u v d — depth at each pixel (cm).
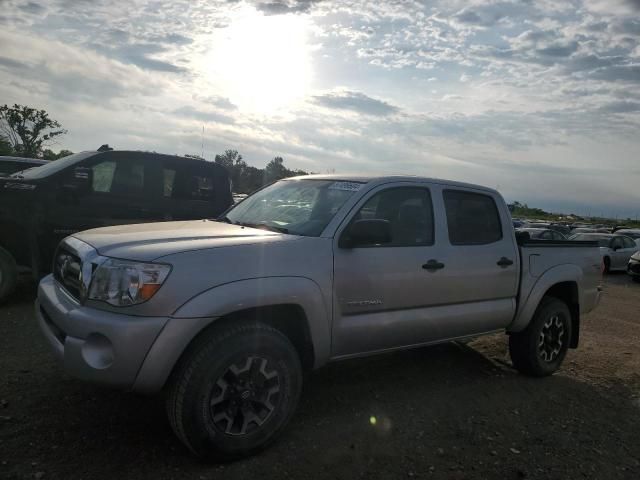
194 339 308
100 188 686
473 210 473
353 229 360
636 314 977
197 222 441
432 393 454
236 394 313
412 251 408
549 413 434
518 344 518
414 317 409
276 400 328
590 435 398
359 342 380
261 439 321
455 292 438
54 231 648
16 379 406
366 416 395
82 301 310
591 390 504
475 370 529
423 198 438
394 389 455
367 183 409
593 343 698
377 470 321
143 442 328
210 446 303
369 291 379
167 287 294
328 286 356
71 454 307
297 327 358
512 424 405
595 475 338
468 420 404
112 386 292
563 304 535
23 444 313
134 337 286
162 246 317
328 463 323
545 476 331
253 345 315
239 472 305
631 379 548
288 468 314
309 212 400
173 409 299
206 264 309
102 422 349
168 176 743
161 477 292
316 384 454
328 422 380
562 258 537
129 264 298
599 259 583
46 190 645
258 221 422
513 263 484
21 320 566
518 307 492
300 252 348
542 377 527
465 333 459
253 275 321
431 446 357
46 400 373
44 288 365
